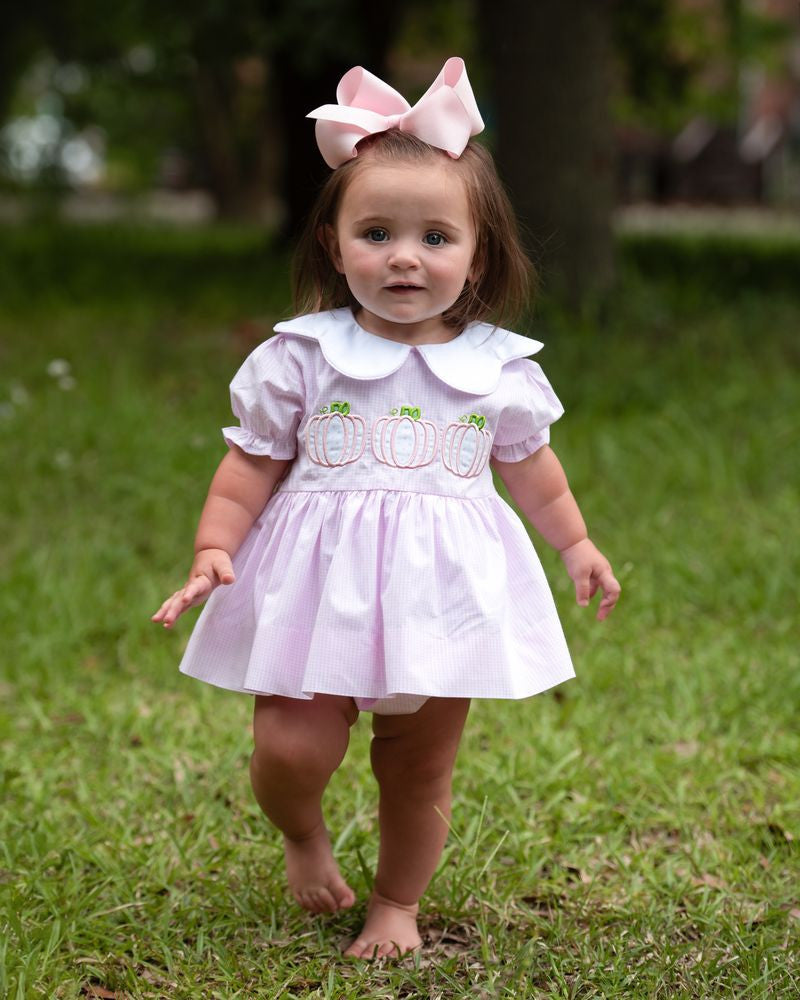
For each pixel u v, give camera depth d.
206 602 2.57
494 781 3.28
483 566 2.45
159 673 4.11
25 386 7.77
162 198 45.00
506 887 2.88
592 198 9.40
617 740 3.60
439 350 2.53
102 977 2.50
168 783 3.39
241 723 3.74
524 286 2.67
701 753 3.47
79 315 10.82
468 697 2.39
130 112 29.02
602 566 2.65
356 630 2.37
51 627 4.38
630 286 9.61
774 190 37.16
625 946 2.59
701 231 20.00
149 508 5.66
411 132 2.52
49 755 3.51
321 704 2.48
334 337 2.53
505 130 9.39
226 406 7.28
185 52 14.15
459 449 2.49
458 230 2.48
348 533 2.41
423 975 2.55
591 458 6.26
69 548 5.13
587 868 2.97
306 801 2.54
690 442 6.53
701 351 8.61
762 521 5.44
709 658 4.11
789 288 11.91
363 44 10.84
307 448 2.50
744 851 3.01
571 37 9.25
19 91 29.12
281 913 2.77
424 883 2.66
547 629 2.53
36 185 19.11
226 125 28.25
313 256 2.67
